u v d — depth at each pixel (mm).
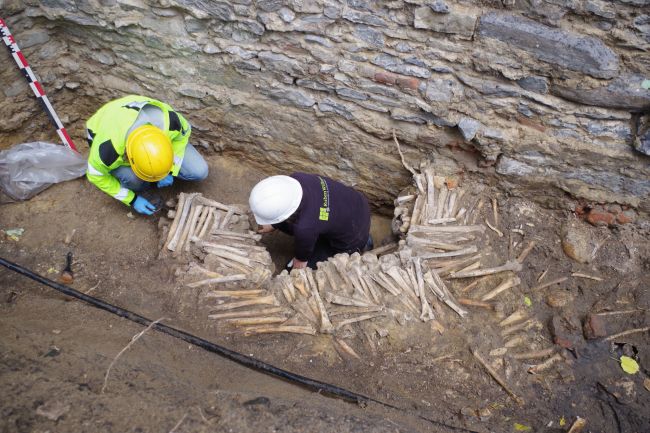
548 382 3225
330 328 3365
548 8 3158
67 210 4168
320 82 4023
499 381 3182
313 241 3584
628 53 3154
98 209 4219
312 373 3223
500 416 3053
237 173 4980
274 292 3594
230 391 2754
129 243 4016
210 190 4777
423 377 3213
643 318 3473
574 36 3189
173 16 3963
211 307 3488
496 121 3766
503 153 3875
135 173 3719
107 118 3598
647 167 3529
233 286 3617
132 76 4520
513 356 3299
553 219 4047
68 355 2748
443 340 3354
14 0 3906
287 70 4023
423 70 3680
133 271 3764
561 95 3465
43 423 2320
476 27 3342
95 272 3721
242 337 3367
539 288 3693
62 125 4652
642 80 3211
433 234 3891
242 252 3756
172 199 4262
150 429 2375
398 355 3299
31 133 4590
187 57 4219
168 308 3492
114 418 2400
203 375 2998
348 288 3580
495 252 3854
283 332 3412
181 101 4562
